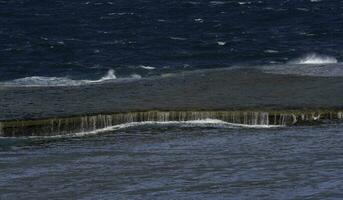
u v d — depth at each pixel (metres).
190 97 126.00
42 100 125.19
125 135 108.94
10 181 86.50
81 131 112.31
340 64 158.62
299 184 82.50
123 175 87.94
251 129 111.75
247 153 96.81
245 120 114.69
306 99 123.94
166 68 172.62
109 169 90.62
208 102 122.00
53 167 92.19
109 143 104.56
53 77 163.38
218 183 83.81
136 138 107.00
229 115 114.81
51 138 108.94
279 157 94.12
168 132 109.88
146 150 99.81
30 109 118.44
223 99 124.31
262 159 93.44
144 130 111.31
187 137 106.75
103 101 123.94
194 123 114.25
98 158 96.19
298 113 114.81
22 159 96.44
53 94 130.12
